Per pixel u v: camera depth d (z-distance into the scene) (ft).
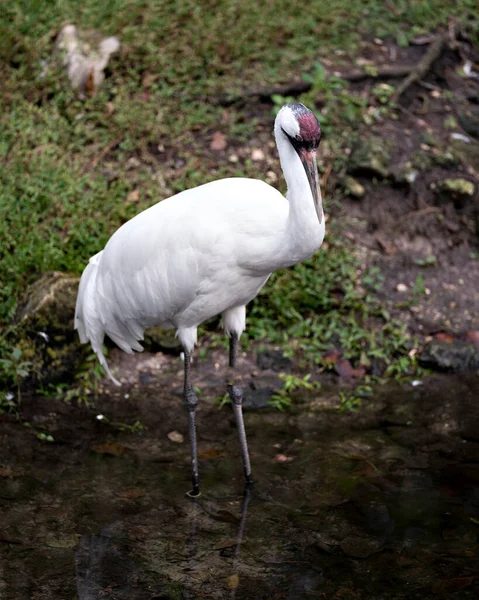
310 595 21.84
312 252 24.16
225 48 43.50
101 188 36.42
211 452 28.53
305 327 34.22
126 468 27.48
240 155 39.22
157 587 22.09
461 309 35.65
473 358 33.55
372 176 38.88
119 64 41.83
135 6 44.52
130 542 23.85
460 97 43.60
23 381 31.30
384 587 22.13
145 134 39.45
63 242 34.17
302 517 25.07
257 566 22.98
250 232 24.50
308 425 30.25
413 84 43.24
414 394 32.19
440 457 28.14
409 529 24.44
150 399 31.60
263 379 32.68
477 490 26.30
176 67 42.27
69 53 41.32
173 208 25.52
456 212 38.52
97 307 27.81
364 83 42.96
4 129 38.86
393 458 28.12
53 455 27.99
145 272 26.02
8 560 22.82
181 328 27.27
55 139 38.37
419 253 37.50
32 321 31.14
